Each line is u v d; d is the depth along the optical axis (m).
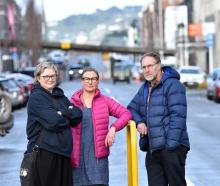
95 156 8.97
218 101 44.81
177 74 9.24
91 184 8.92
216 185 13.91
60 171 8.57
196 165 16.75
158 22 188.75
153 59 9.14
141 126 9.20
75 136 8.93
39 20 163.25
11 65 115.44
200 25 112.56
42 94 8.59
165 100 9.09
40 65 8.71
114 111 9.17
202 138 23.02
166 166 9.07
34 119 8.58
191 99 49.50
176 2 165.38
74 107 8.68
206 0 124.06
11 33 150.88
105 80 120.44
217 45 111.81
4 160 18.58
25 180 8.57
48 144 8.49
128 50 173.00
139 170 15.87
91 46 172.50
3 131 21.53
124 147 20.42
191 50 122.88
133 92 60.47
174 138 8.94
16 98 42.00
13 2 162.50
